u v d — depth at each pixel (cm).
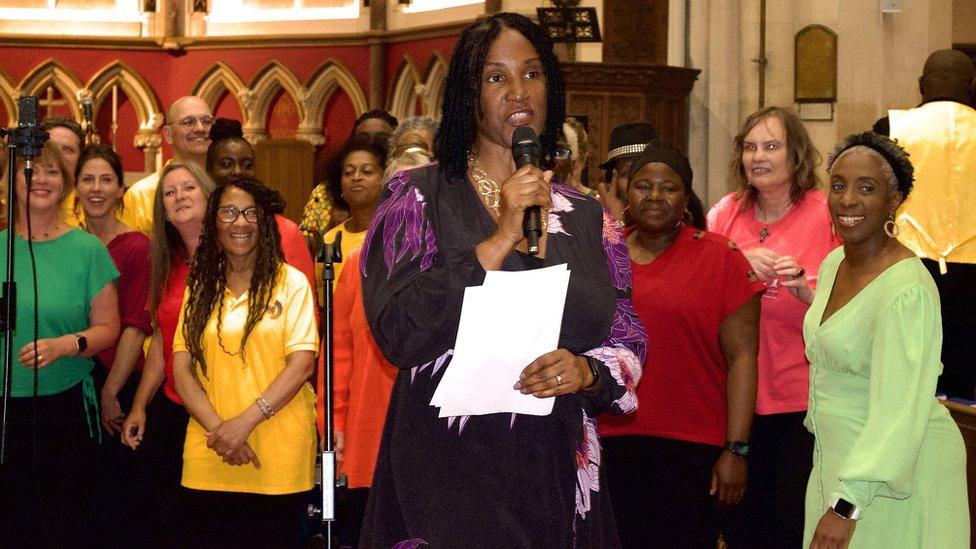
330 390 350
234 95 1281
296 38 1245
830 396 337
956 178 518
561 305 237
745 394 404
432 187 252
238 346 448
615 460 411
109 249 520
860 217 327
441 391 238
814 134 916
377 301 243
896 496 313
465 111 253
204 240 456
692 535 409
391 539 245
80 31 1299
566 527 245
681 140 905
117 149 1302
